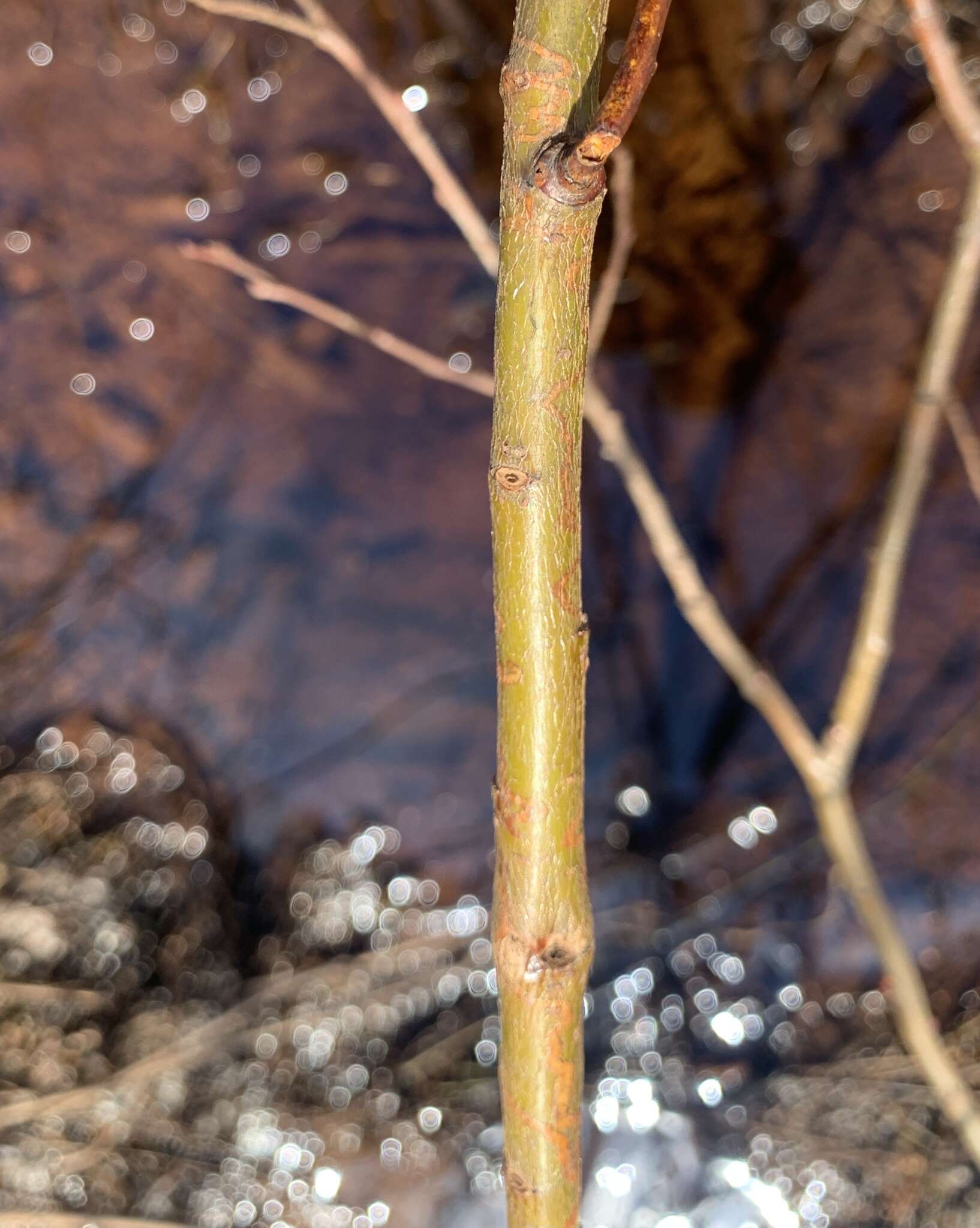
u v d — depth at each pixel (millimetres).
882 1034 1708
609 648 2053
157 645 2045
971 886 1787
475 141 2250
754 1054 1741
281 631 2074
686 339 2148
